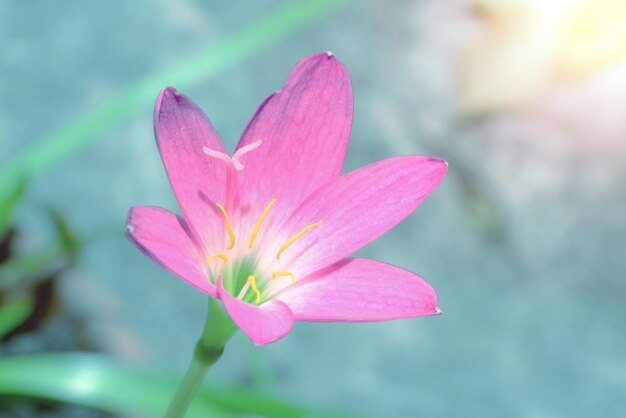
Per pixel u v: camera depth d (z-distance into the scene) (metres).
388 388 0.69
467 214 0.78
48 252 0.63
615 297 0.77
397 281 0.46
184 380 0.47
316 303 0.46
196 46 0.78
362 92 0.81
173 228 0.45
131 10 0.79
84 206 0.69
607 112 0.82
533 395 0.71
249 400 0.56
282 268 0.47
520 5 0.82
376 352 0.71
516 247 0.78
